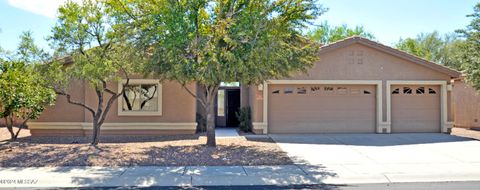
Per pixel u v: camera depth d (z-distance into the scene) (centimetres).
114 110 1630
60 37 1168
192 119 1669
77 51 1186
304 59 1187
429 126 1769
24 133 1736
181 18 1017
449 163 1055
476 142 1459
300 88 1733
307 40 1247
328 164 1039
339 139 1538
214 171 943
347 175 914
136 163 1029
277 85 1723
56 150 1199
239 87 2125
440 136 1639
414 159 1113
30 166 991
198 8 1070
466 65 1571
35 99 1307
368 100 1752
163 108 1656
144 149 1241
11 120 1438
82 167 981
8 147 1267
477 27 1534
